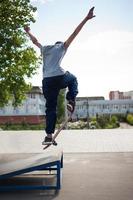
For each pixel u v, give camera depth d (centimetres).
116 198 693
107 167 1085
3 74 2170
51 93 657
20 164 778
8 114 7612
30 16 1839
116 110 9269
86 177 925
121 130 2689
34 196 721
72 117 671
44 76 656
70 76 657
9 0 1798
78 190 769
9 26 1805
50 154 875
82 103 9131
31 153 1451
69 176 943
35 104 7712
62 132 2489
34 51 2225
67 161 1227
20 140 1964
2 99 2377
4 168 759
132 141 1827
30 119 7681
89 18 623
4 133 2502
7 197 718
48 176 946
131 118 6956
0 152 1500
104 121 5325
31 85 2323
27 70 2248
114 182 855
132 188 784
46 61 658
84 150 1521
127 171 1009
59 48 653
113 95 11769
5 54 1897
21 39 1956
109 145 1675
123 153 1402
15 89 2252
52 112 668
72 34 640
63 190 770
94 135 2205
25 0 1825
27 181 885
